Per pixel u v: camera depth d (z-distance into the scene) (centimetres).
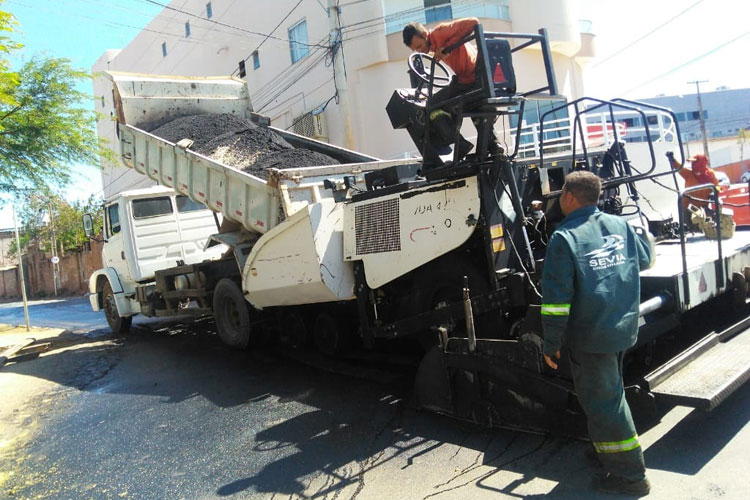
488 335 487
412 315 544
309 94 2075
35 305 2944
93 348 1002
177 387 671
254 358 767
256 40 2320
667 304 400
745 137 4544
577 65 2066
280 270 629
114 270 1093
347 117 1566
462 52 454
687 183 650
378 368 651
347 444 447
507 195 464
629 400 350
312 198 651
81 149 1275
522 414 403
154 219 1045
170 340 990
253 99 2398
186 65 2858
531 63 1872
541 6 1831
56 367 859
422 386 474
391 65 1809
